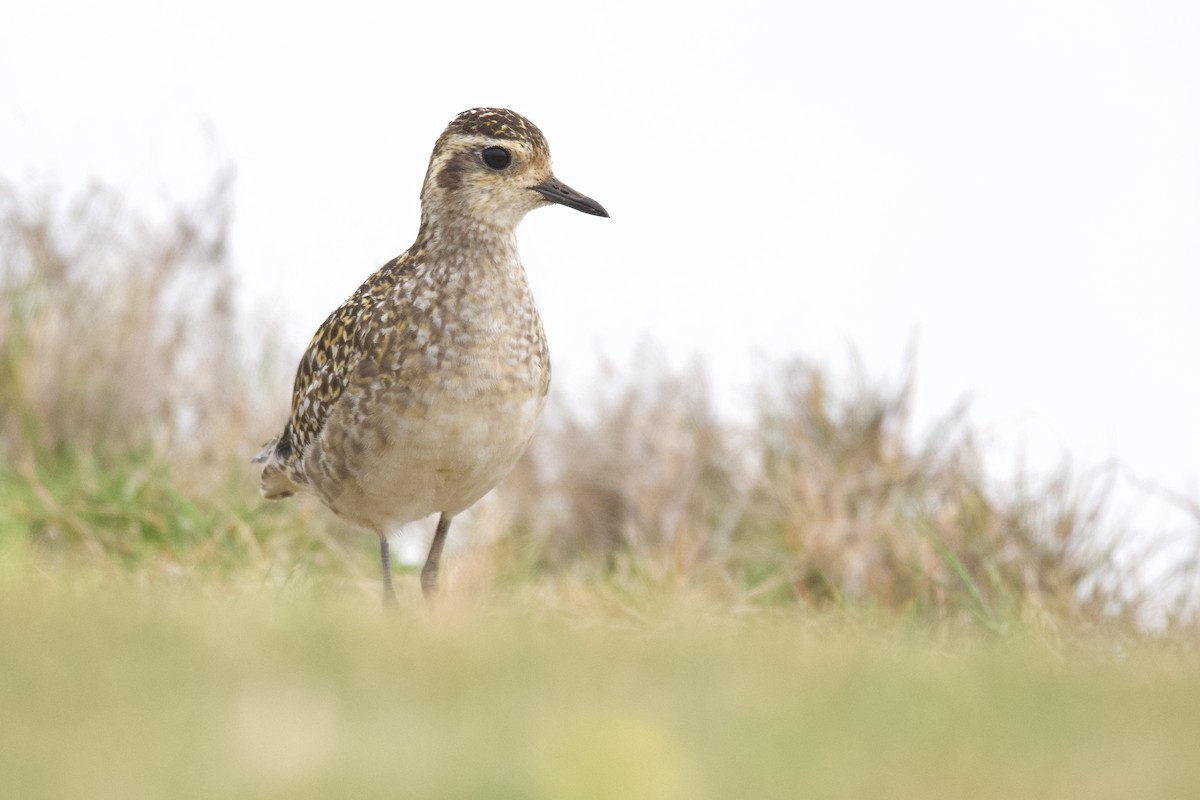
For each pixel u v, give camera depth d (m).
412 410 11.65
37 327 17.12
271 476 13.27
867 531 15.81
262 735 6.66
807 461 16.88
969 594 14.96
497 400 11.74
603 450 18.03
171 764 6.26
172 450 17.03
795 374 17.91
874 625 13.05
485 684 7.88
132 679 7.48
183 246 18.88
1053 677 9.02
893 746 7.08
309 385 12.24
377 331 11.73
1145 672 9.55
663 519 17.23
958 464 16.67
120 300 18.09
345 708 7.23
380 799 5.91
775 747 6.90
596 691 7.84
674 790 6.25
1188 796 6.47
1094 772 6.77
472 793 5.98
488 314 11.78
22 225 18.03
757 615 13.73
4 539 13.71
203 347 18.75
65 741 6.54
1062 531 15.64
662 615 12.91
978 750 7.08
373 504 12.15
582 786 6.15
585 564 17.19
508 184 12.11
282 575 14.10
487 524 16.53
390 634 9.06
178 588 12.32
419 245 12.21
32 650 7.95
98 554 14.09
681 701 7.75
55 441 16.84
